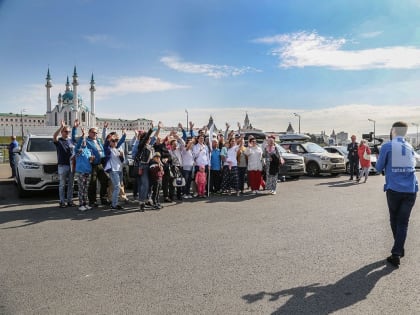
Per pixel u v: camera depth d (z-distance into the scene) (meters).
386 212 7.98
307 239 5.74
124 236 5.95
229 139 11.32
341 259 4.79
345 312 3.33
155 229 6.43
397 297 3.65
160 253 5.04
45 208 8.55
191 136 12.20
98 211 8.20
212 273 4.28
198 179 10.34
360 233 6.12
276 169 11.00
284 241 5.63
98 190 10.84
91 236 5.95
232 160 10.86
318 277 4.16
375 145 20.22
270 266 4.52
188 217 7.50
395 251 4.59
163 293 3.73
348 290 3.81
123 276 4.19
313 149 17.72
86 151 8.34
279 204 9.11
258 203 9.29
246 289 3.83
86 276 4.20
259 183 11.28
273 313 3.31
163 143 9.60
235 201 9.65
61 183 8.66
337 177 16.69
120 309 3.38
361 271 4.36
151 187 8.71
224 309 3.38
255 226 6.65
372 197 10.24
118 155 8.44
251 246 5.36
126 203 9.30
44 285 3.94
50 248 5.29
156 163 8.43
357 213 7.87
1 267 4.50
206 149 10.72
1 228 6.53
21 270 4.39
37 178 9.47
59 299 3.60
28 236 5.96
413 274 4.27
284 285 3.93
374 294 3.72
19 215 7.70
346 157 18.27
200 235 6.00
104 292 3.76
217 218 7.39
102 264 4.59
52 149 10.74
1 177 15.36
